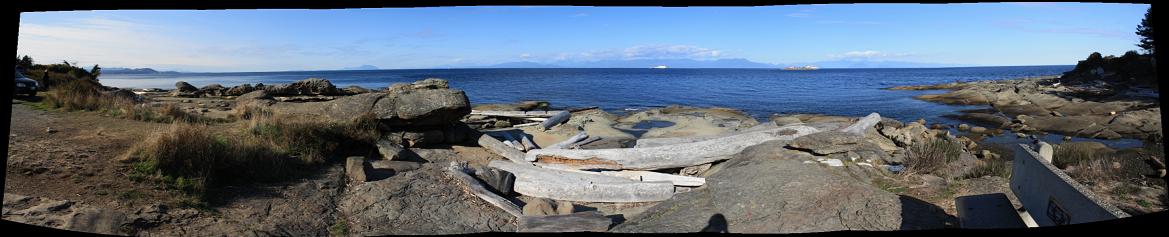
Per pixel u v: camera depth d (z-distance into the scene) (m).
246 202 6.96
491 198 8.07
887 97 41.00
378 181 8.62
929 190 6.93
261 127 9.91
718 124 19.11
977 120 23.67
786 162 8.13
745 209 6.47
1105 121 18.97
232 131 10.16
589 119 20.12
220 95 24.06
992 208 4.70
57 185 6.32
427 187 8.51
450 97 11.44
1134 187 6.46
